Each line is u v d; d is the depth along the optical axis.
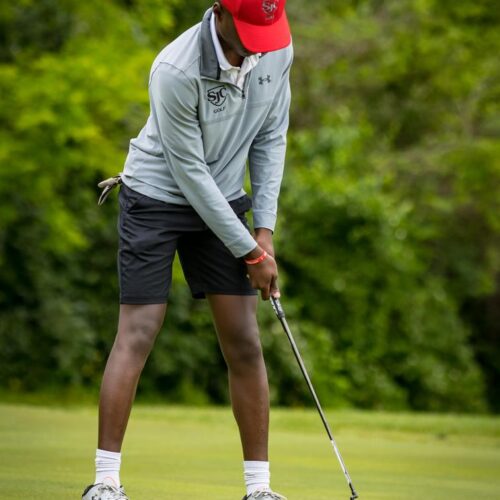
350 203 58.22
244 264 12.27
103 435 11.59
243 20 11.28
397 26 65.00
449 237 70.00
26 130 38.81
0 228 45.31
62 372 49.03
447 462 20.12
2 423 25.06
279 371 53.16
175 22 55.19
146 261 11.95
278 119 12.62
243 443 12.20
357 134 62.38
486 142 63.75
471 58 62.78
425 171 65.62
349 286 58.53
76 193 49.38
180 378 52.09
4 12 42.56
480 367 72.56
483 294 71.50
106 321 51.31
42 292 48.56
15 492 12.73
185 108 11.52
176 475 15.74
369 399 57.47
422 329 61.09
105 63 39.97
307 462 19.03
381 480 16.38
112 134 43.88
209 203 11.72
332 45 65.19
